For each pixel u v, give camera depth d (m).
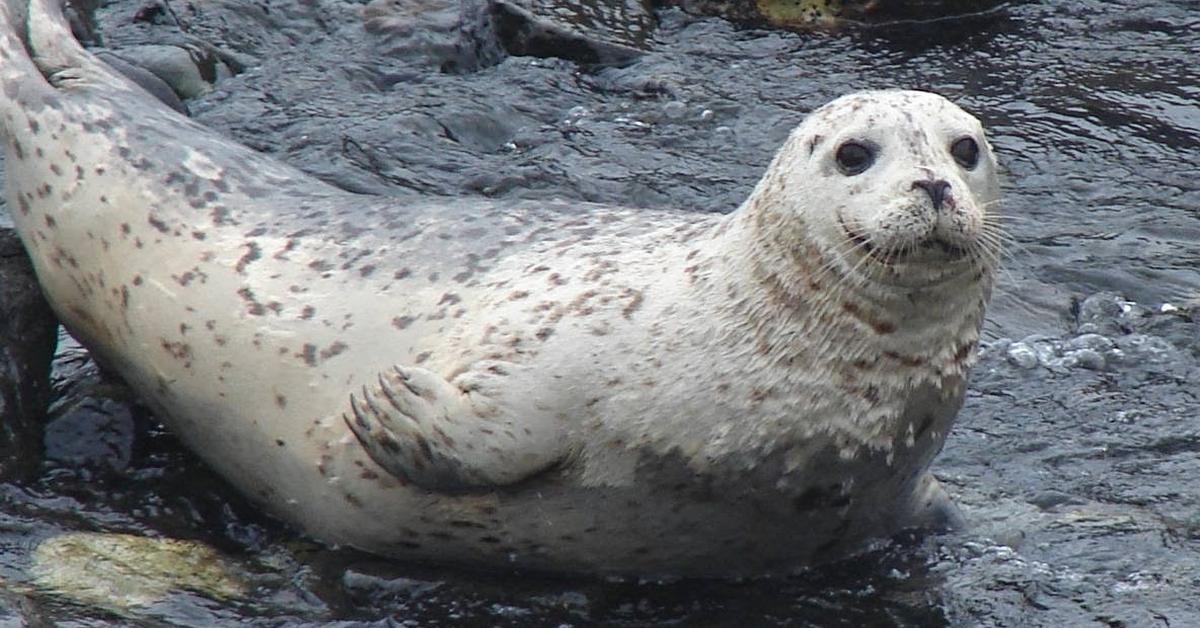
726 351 22.70
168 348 25.38
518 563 24.12
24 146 27.19
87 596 22.92
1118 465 26.97
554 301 23.56
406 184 35.12
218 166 26.66
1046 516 25.39
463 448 22.70
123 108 27.50
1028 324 31.69
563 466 23.00
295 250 25.25
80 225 26.41
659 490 22.97
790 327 22.59
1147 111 40.56
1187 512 25.52
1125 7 46.47
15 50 28.09
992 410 28.66
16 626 21.34
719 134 38.59
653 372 22.72
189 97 38.28
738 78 41.50
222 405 25.00
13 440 26.34
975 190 22.86
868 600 23.59
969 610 23.17
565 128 38.47
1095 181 37.31
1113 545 24.59
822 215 22.31
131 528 24.78
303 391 24.27
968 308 22.89
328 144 36.25
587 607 23.50
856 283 22.20
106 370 27.89
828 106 23.41
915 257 21.83
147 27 40.28
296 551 24.67
